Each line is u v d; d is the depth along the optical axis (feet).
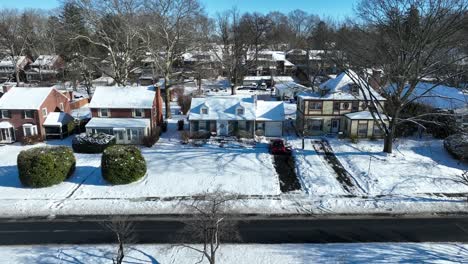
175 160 121.19
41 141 144.05
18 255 72.18
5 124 143.95
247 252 72.84
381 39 118.42
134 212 90.27
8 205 93.09
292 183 105.29
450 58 130.72
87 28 206.80
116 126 138.31
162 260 70.44
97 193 99.25
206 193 96.58
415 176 108.58
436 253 72.49
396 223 84.69
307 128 148.87
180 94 222.28
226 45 246.68
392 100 126.11
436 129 140.46
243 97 154.51
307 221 85.71
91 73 240.53
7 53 297.12
